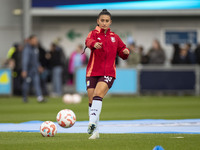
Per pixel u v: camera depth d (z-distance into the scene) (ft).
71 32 331.16
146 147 78.18
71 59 289.33
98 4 315.99
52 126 96.17
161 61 275.39
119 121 136.36
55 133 96.58
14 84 280.10
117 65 283.18
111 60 91.81
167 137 92.84
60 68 273.95
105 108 193.16
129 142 84.64
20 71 276.62
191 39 326.65
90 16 329.52
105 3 316.19
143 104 213.46
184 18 325.42
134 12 315.17
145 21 328.49
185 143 83.10
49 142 85.51
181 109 183.32
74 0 317.01
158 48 277.23
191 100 237.04
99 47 88.12
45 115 162.81
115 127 117.91
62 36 330.95
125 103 221.66
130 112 172.86
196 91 274.16
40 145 81.20
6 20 332.60
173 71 272.51
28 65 222.28
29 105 211.00
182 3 313.53
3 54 333.62
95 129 92.43
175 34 327.06
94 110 89.66
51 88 315.37
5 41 332.80
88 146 79.41
